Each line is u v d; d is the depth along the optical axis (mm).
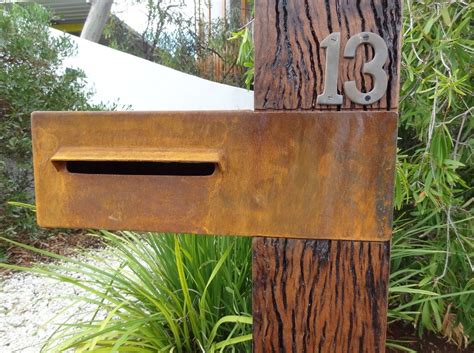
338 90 500
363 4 485
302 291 547
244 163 530
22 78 2322
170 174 608
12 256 2270
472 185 1382
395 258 1241
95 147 562
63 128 568
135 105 3502
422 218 1356
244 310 980
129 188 565
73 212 582
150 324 970
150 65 3539
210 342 915
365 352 543
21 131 2352
